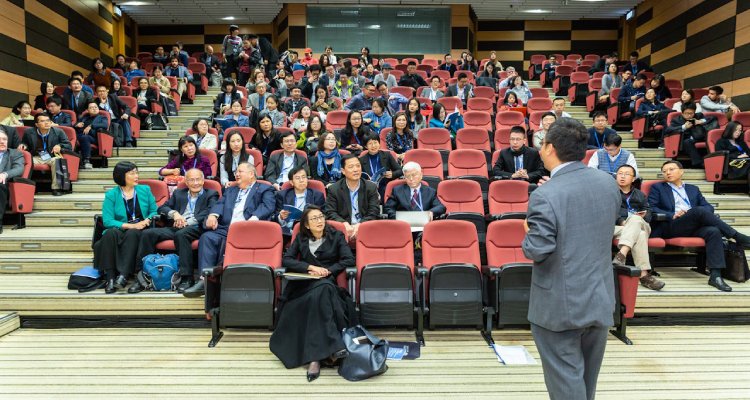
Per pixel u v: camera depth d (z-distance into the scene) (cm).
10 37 823
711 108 746
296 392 284
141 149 697
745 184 608
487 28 1527
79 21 1098
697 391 280
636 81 848
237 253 383
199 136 621
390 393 282
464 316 352
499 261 384
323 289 324
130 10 1374
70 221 518
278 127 678
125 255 402
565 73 1218
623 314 354
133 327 383
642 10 1305
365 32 1367
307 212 363
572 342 196
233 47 1056
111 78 916
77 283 395
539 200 195
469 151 559
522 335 367
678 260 478
